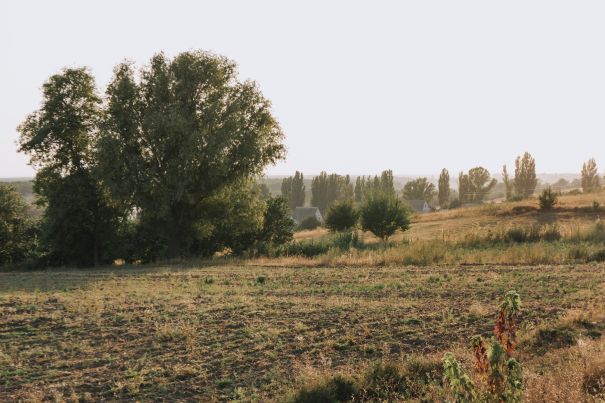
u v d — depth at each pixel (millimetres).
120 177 32406
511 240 28578
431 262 23453
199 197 35219
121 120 32406
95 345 11156
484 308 12805
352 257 26031
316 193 139125
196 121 33094
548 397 5973
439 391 6871
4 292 19156
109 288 19531
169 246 35688
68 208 35000
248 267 26172
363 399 7441
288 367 9156
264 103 35969
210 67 33531
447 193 135375
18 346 11242
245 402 7660
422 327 11258
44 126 34969
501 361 4668
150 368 9391
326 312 13289
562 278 16891
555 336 9719
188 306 14758
